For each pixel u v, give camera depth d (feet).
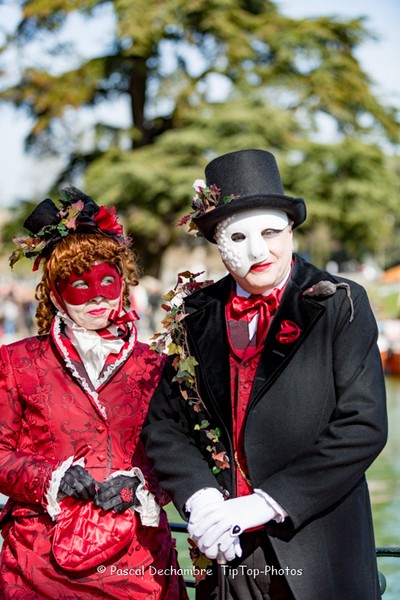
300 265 9.24
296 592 8.40
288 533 8.55
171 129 102.78
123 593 9.15
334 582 8.45
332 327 8.70
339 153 97.71
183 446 9.09
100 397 9.61
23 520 9.39
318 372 8.63
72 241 9.48
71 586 9.07
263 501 8.34
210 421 9.02
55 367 9.66
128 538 9.23
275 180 9.02
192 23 98.53
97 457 9.48
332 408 8.69
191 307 9.43
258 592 8.84
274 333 8.79
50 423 9.48
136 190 93.86
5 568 9.39
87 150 103.65
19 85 100.83
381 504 26.86
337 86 101.60
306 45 100.83
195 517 8.42
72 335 9.77
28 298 92.02
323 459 8.29
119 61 99.35
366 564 8.57
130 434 9.65
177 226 9.23
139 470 9.32
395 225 168.25
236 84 96.58
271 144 96.07
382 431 8.38
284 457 8.62
